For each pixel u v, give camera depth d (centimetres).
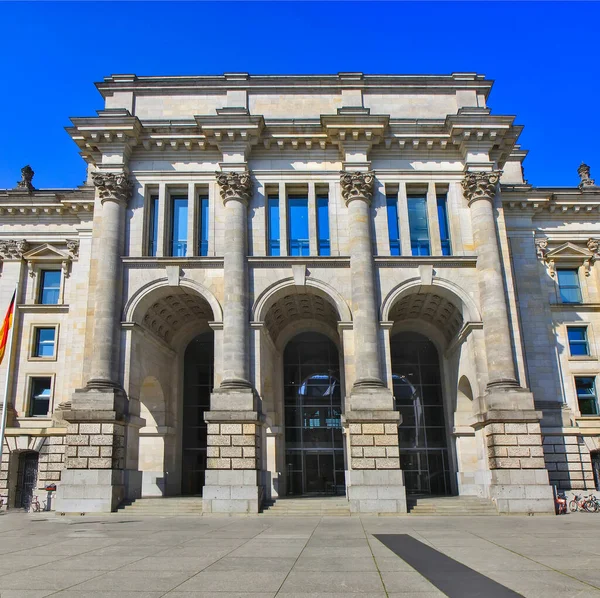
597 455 4434
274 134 4141
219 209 4072
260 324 3816
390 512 3300
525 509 3334
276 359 4828
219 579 1359
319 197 4219
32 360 4703
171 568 1511
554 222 5041
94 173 4012
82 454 3462
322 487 4716
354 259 3869
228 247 3884
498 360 3678
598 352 4762
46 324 4800
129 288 3906
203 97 4459
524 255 4875
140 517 3180
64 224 4981
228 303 3781
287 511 3347
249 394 3562
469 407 4284
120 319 3850
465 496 4000
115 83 4456
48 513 3575
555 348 4741
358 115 4034
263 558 1675
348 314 3828
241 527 2606
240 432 3466
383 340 3778
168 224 4131
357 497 3338
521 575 1380
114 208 3972
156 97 4466
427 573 1420
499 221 4078
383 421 3475
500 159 4306
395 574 1410
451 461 4525
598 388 4691
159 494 4325
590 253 4975
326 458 4781
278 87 4431
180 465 4703
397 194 4169
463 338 4069
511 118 4069
